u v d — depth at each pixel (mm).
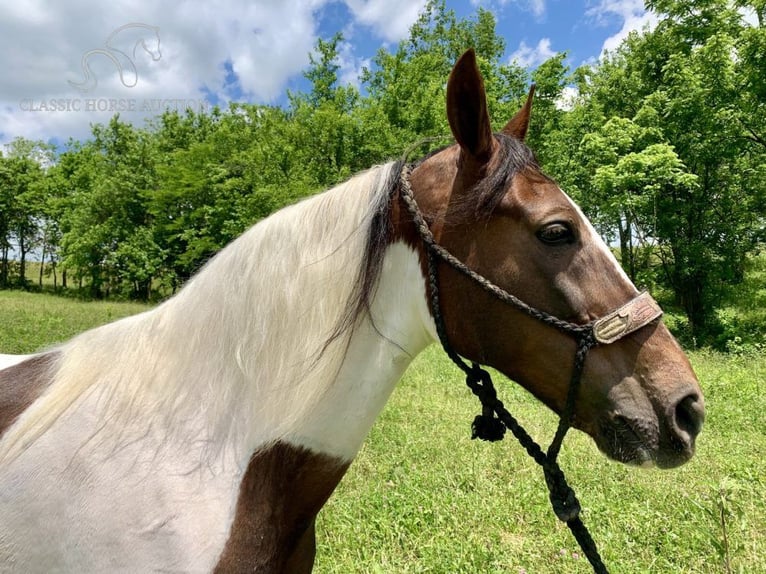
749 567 2479
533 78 16125
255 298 1226
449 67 23312
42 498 1115
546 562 2703
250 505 1162
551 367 1192
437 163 1307
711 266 12258
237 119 22594
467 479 3797
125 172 23875
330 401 1232
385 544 2842
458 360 1284
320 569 2646
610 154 11859
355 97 21438
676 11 11938
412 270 1274
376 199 1267
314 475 1256
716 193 12711
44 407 1227
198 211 20547
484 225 1203
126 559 1058
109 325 1440
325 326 1204
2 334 8992
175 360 1243
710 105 11305
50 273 32812
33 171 30781
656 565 2648
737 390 6242
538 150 15852
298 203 1367
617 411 1148
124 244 22766
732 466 3803
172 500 1091
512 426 1282
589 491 3570
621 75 14883
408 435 4742
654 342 1176
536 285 1179
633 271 14305
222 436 1185
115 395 1224
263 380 1194
